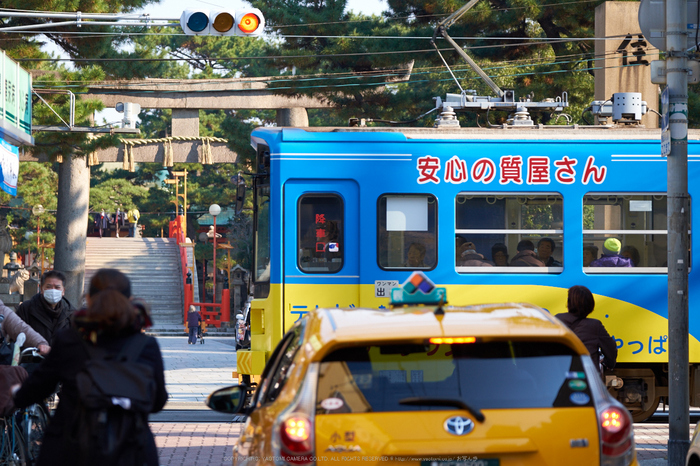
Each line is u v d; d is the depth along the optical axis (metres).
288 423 5.86
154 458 6.84
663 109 12.80
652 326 16.23
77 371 6.66
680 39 12.62
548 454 5.86
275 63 36.75
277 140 16.31
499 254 16.20
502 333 6.20
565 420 5.94
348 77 34.47
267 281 16.52
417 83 44.44
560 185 16.33
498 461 5.84
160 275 78.44
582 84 35.53
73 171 51.16
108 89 48.31
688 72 12.63
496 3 34.16
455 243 16.16
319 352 6.13
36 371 6.89
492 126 18.17
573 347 6.27
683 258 12.40
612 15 26.70
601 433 5.94
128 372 6.51
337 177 16.22
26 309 12.54
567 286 16.14
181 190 104.25
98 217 119.12
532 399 6.02
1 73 24.38
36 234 98.12
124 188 107.31
